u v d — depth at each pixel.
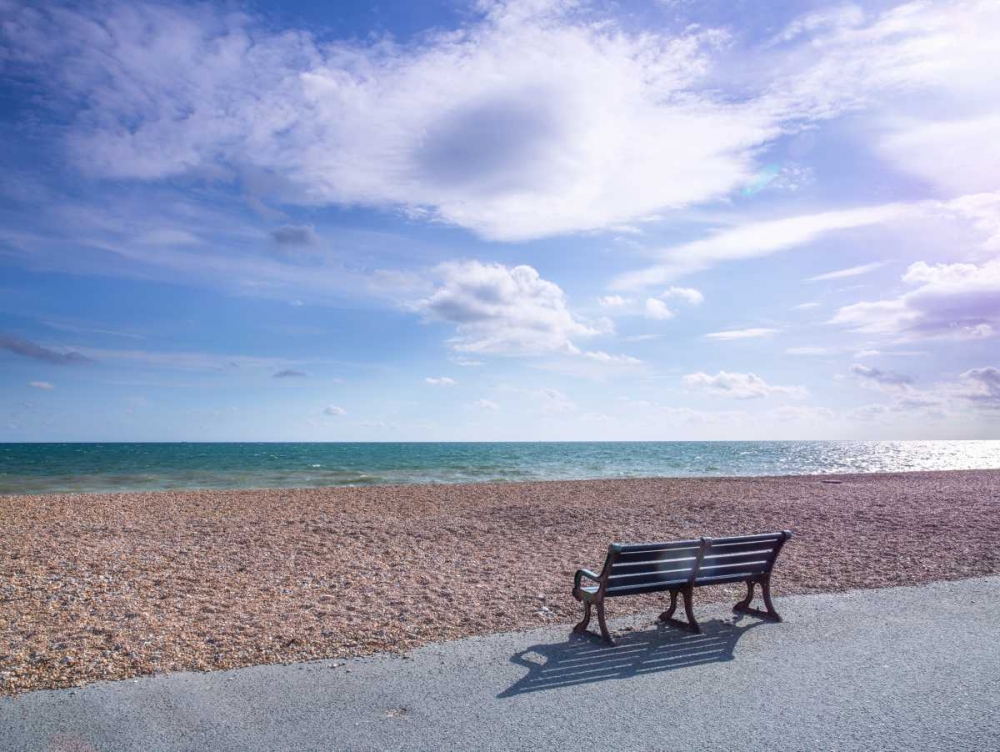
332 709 4.13
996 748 3.54
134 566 8.70
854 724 3.86
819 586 7.59
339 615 6.38
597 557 9.66
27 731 3.80
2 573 8.14
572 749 3.57
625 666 4.95
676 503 16.58
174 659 5.06
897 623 6.02
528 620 6.27
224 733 3.78
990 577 7.92
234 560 9.23
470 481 28.36
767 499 17.59
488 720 3.96
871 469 44.06
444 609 6.63
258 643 5.48
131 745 3.62
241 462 49.62
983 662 4.91
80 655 5.10
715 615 6.42
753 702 4.21
